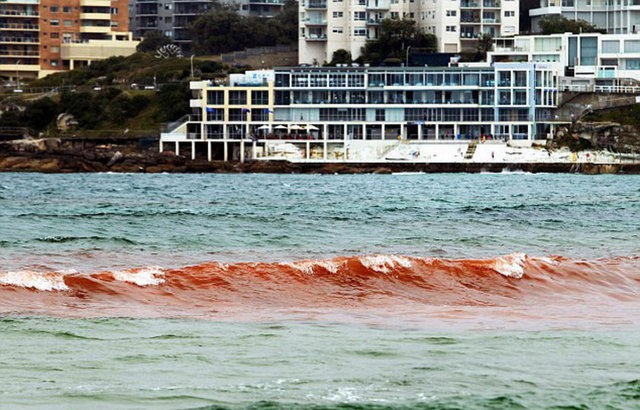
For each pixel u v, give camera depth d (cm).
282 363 7688
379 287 10844
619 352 8106
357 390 7056
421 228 17275
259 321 9194
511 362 7756
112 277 10469
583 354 8019
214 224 17638
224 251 14125
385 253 14012
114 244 14562
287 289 10575
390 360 7775
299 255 13775
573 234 16588
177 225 17388
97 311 9450
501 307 10144
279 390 7044
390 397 6912
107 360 7750
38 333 8494
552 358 7894
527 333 8744
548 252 14275
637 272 12081
